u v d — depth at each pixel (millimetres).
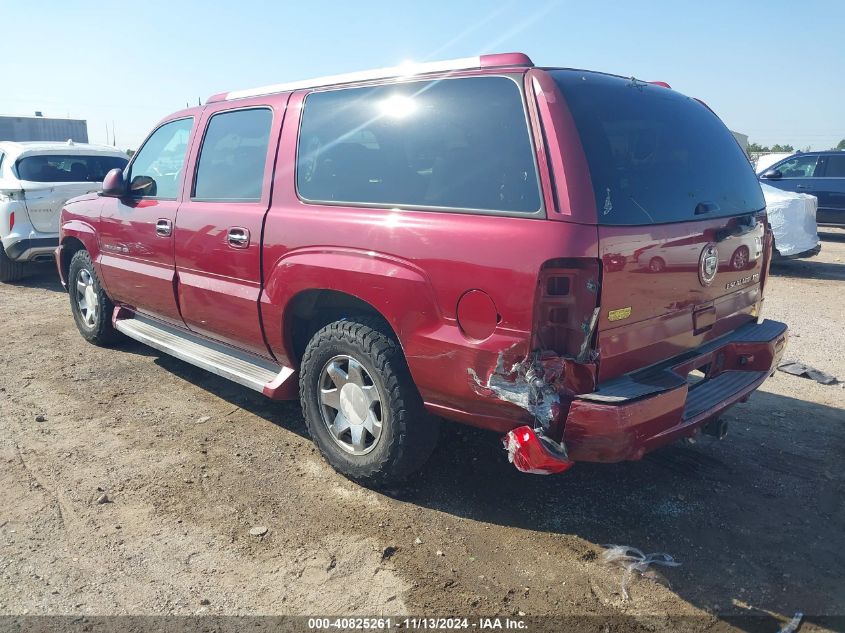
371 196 3354
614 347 2764
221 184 4258
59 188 8734
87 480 3666
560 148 2715
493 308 2758
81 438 4188
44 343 6246
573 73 3047
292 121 3844
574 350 2662
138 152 5227
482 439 4152
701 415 3061
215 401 4832
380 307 3182
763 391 5137
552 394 2676
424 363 3045
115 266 5254
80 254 5980
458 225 2912
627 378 2865
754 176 3975
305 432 4320
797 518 3361
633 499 3518
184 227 4398
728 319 3598
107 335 5957
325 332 3523
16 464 3838
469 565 2959
